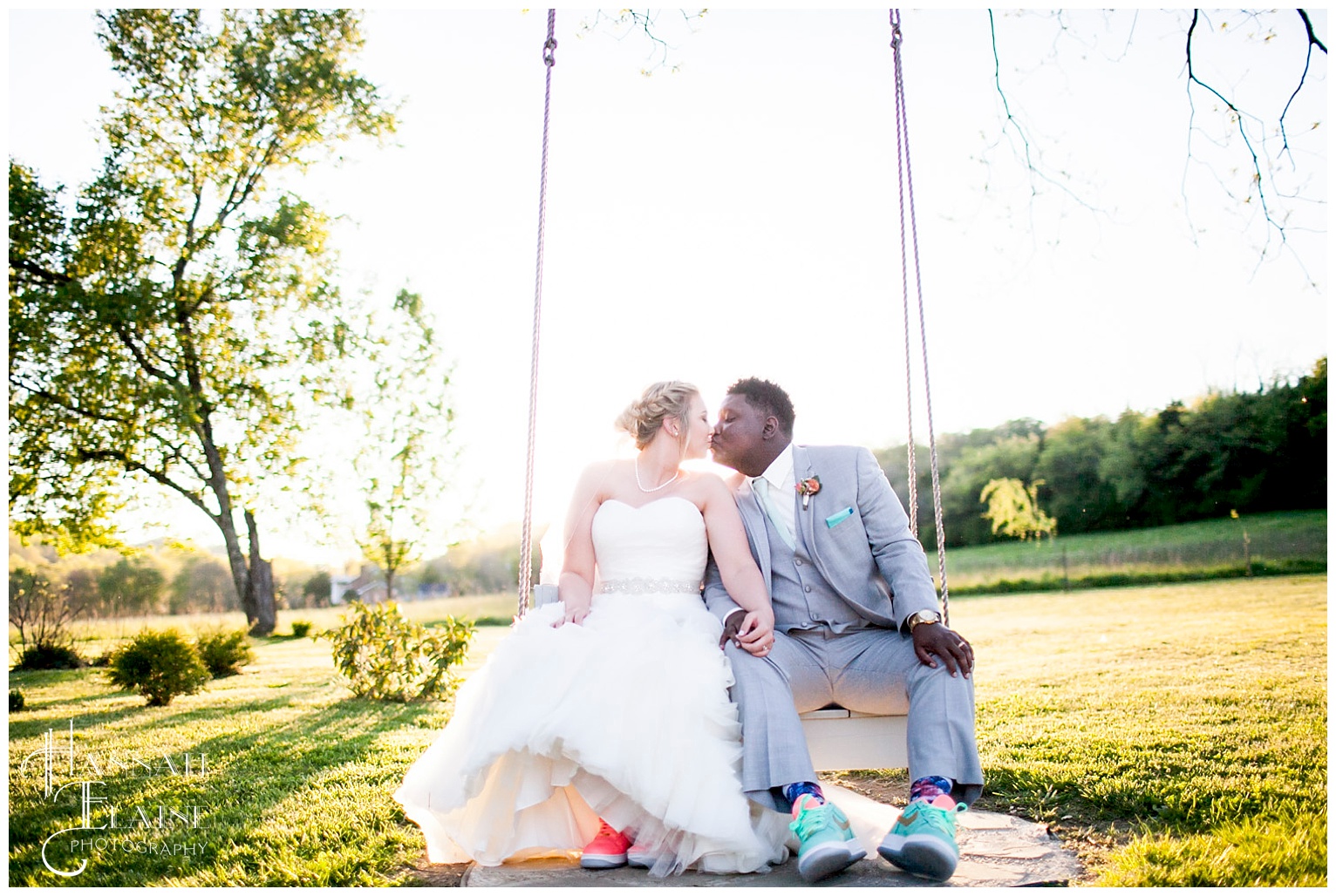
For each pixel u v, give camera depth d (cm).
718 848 238
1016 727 492
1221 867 243
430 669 790
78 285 1511
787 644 275
